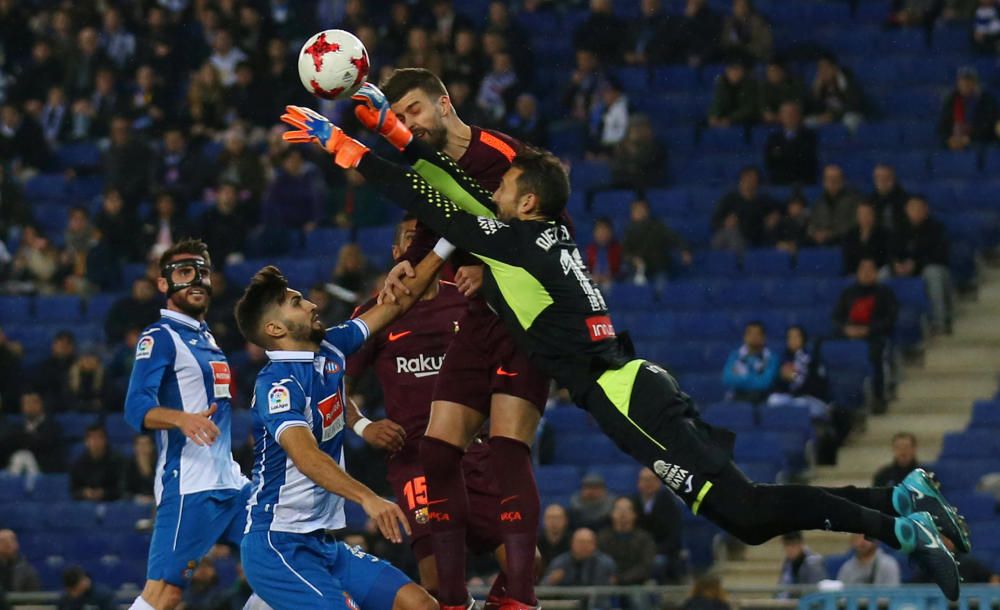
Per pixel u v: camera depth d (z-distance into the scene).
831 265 56.88
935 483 21.95
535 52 69.00
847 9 69.62
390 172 21.98
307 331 22.92
